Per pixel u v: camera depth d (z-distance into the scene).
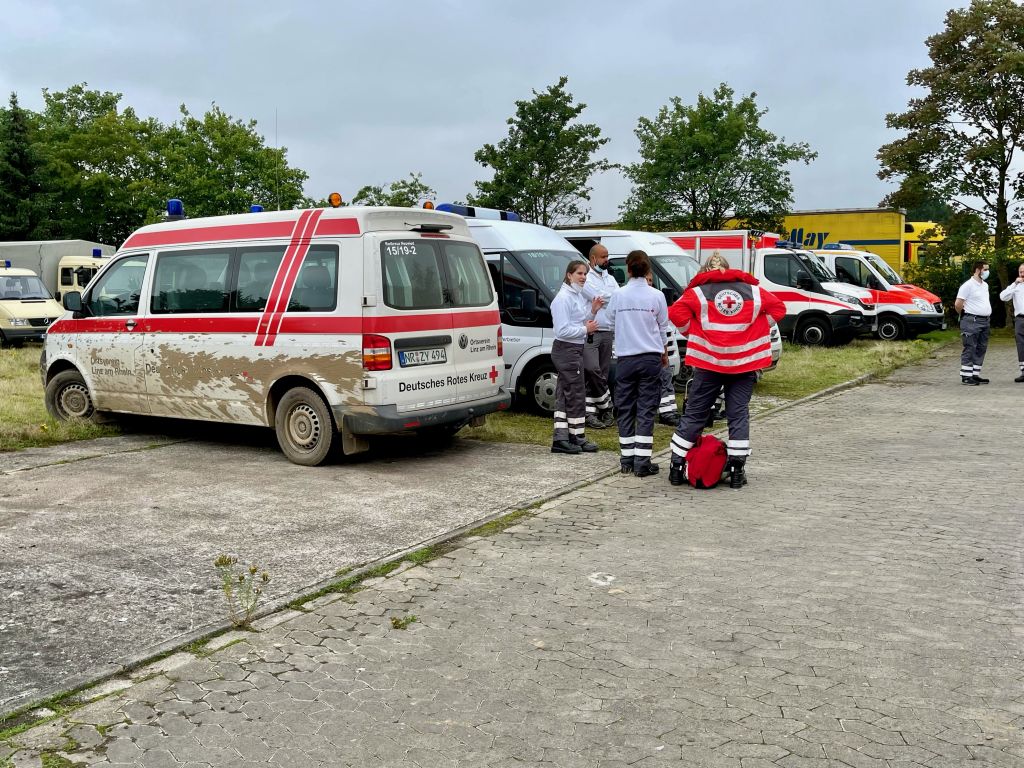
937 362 17.66
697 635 4.15
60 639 4.22
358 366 7.42
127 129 45.03
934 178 26.16
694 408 7.11
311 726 3.39
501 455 8.43
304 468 7.89
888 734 3.23
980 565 5.04
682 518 6.18
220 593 4.82
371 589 4.87
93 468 7.89
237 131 36.25
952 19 25.50
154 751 3.22
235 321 8.16
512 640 4.15
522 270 10.21
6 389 12.16
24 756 3.19
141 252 8.91
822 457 8.31
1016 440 8.98
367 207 7.61
